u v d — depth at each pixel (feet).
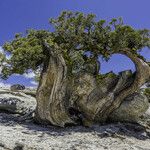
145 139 84.33
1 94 114.83
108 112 92.99
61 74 84.58
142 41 92.84
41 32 93.66
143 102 95.40
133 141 79.30
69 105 89.61
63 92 85.81
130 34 89.04
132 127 90.99
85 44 92.27
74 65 87.92
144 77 92.99
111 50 91.45
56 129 82.58
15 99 105.50
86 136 76.43
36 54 81.71
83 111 91.30
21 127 79.15
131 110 94.07
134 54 92.99
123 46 89.86
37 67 90.74
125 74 94.02
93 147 67.15
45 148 61.67
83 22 90.33
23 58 81.56
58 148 62.95
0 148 58.70
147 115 107.34
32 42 86.94
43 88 85.35
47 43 85.71
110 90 92.53
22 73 87.35
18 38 92.38
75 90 89.86
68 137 73.77
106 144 71.51
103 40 90.48
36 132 75.00
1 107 98.68
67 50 90.27
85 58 93.81
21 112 97.86
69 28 88.12
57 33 92.07
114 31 87.40
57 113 84.79
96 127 86.53
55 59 84.48
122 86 93.61
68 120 85.87
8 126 78.28
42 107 85.51
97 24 90.17
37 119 86.58
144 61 95.61
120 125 91.20
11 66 86.38
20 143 61.11
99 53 92.99
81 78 90.12
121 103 94.12
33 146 61.87
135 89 93.56
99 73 95.66
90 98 90.48
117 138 79.10
